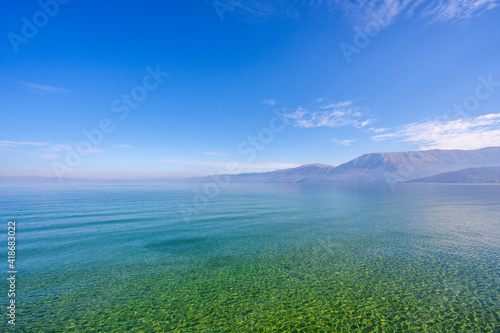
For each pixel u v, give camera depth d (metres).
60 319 11.43
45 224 34.88
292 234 28.64
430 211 47.53
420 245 23.03
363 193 119.44
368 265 18.02
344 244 23.92
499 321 10.71
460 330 10.13
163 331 10.48
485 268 16.92
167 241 25.81
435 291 13.67
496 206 55.00
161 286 14.99
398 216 41.50
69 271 17.55
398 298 12.98
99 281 15.80
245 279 15.93
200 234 28.91
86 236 27.89
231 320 11.28
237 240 26.14
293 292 13.97
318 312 11.84
